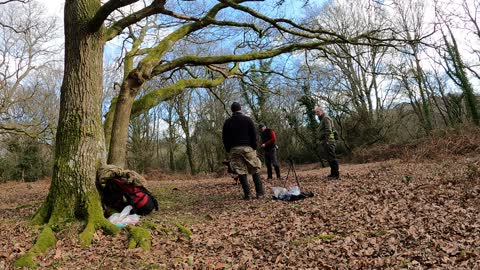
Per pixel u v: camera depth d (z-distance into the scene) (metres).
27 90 25.41
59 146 6.11
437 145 17.80
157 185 15.30
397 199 6.95
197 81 10.00
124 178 6.32
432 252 4.14
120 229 5.59
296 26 8.72
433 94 31.44
